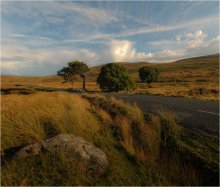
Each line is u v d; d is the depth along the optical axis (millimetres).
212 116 10883
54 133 7879
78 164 5285
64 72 60188
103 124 9578
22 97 16984
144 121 9203
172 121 8531
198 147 6613
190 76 119375
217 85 65562
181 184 5309
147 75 75250
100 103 15422
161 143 7129
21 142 7172
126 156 6477
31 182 4828
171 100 19812
